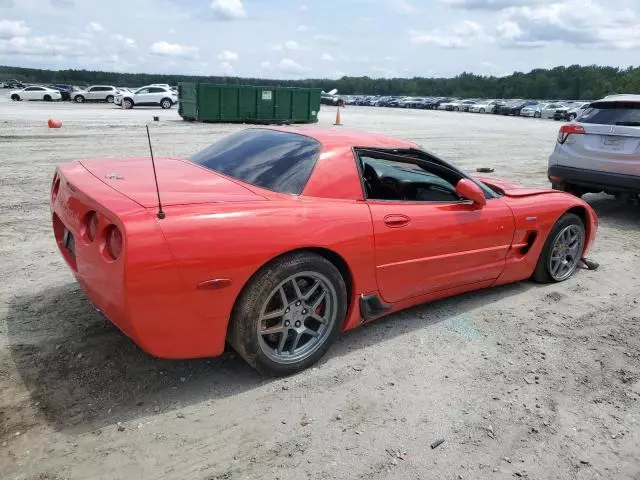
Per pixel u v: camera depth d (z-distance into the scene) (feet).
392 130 73.82
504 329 12.56
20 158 33.50
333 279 9.87
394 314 13.00
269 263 9.03
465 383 10.15
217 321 8.64
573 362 11.23
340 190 10.30
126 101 110.01
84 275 8.79
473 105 187.21
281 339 9.68
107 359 9.97
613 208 27.12
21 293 12.71
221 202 8.93
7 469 7.18
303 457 7.86
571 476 7.91
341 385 9.78
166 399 8.98
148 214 8.03
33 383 9.09
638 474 8.07
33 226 18.62
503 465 8.02
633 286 16.01
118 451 7.68
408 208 11.30
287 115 80.69
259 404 9.03
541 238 14.53
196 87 72.43
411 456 8.05
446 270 12.18
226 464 7.61
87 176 10.10
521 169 39.65
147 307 7.93
